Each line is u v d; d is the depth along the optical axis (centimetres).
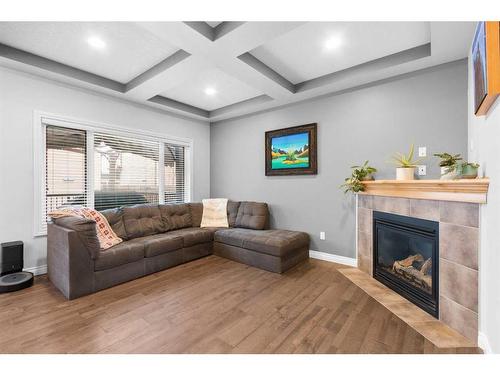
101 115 336
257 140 423
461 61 243
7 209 263
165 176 431
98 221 282
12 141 265
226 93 374
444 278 190
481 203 162
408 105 274
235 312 204
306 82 328
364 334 174
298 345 162
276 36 211
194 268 311
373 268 277
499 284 132
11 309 205
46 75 280
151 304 217
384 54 261
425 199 209
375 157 298
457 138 245
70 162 315
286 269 302
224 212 423
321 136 346
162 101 388
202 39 214
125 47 248
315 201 354
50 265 262
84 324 184
